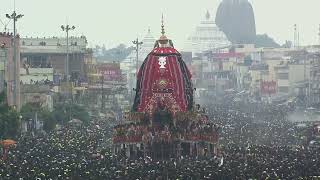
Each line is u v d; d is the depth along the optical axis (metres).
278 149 194.00
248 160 170.00
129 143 196.38
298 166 159.50
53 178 144.75
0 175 144.62
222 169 154.25
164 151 196.88
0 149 187.38
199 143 197.75
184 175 149.38
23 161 162.62
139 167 159.75
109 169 155.88
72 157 172.25
